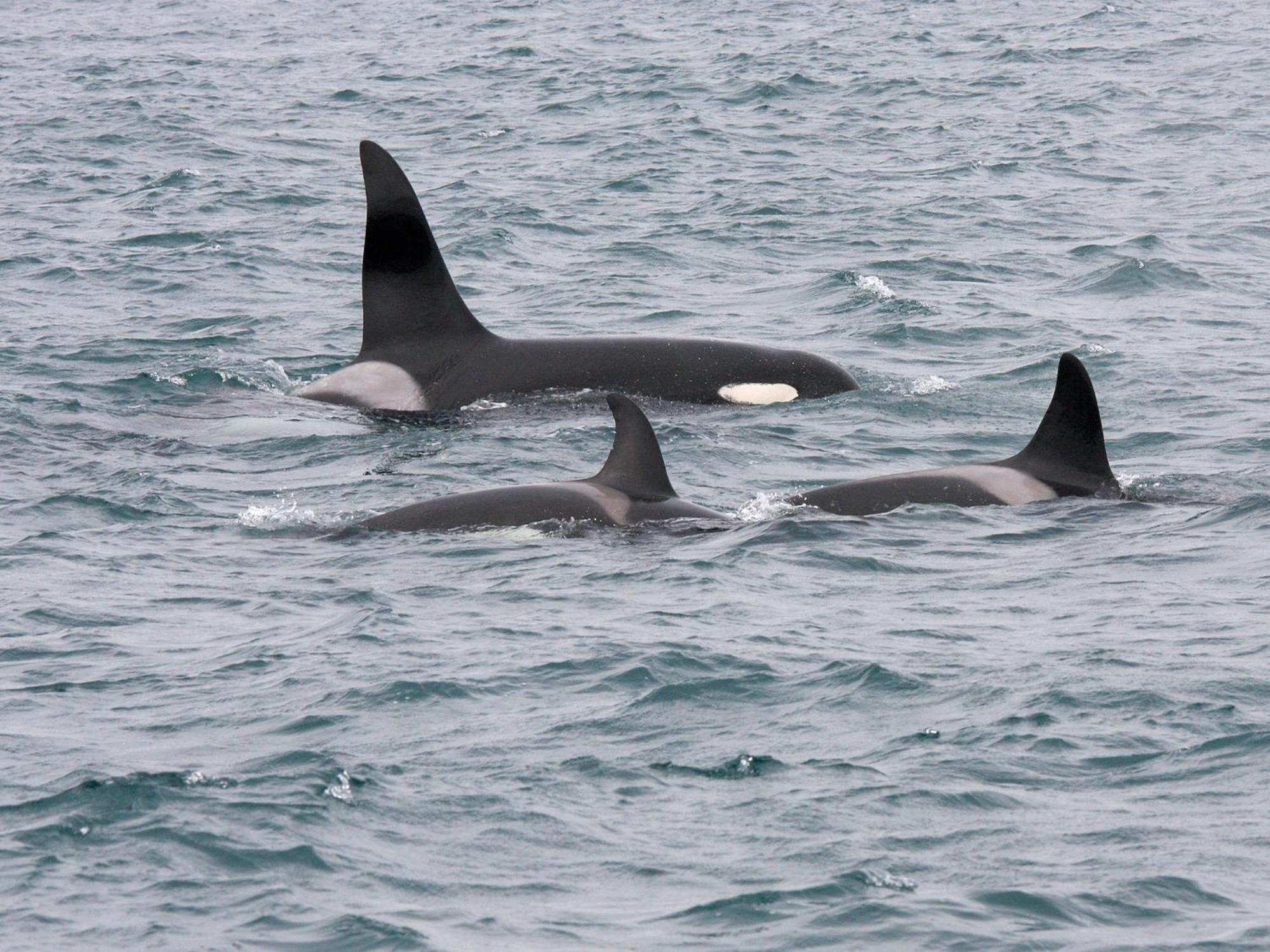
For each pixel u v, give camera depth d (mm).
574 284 119250
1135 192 153750
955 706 45281
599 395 86312
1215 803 39094
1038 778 40750
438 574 58156
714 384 87250
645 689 46750
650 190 157000
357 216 145250
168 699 47031
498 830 38438
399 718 45125
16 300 113375
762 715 45094
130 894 35469
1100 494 66438
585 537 61562
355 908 34844
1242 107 199750
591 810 39469
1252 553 58781
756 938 33656
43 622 54188
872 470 75125
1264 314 108250
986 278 119938
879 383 90688
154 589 57750
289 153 180625
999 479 66250
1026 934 33594
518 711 45500
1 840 37812
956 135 185250
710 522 63438
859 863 36562
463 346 88312
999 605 54094
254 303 113250
